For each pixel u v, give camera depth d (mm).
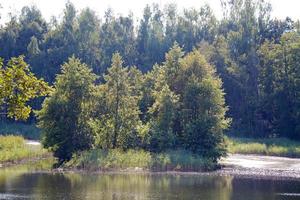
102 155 65312
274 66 117938
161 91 72000
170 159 64875
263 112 120750
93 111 72062
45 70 137250
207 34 159500
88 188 47500
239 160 78000
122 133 71812
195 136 69750
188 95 72812
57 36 147500
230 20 159500
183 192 45688
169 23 167125
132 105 72938
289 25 145750
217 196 43656
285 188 49312
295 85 112062
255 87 123125
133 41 160625
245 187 49719
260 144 97312
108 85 72688
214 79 74938
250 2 138875
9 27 153625
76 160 65375
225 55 129125
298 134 110812
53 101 69312
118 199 41469
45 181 51906
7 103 19906
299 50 114750
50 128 69125
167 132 70500
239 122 120438
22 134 114250
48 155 76750
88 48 146125
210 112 72125
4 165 66062
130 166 64000
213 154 69500
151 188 48094
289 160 80438
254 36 134750
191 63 75438
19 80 20078
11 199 40875
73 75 70375
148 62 148000
